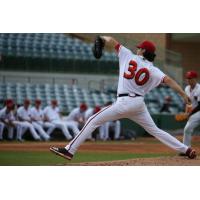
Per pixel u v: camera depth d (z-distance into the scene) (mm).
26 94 64688
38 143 48000
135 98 26594
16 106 56062
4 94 63750
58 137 55250
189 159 30391
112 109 26578
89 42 76375
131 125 59750
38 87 66438
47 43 73812
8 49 70000
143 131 60406
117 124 56375
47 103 64062
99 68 72000
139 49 27359
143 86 26688
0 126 51438
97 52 26984
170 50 79812
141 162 29234
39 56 70062
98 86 71625
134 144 48312
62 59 70812
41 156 34312
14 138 53594
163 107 64500
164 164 28141
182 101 69125
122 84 26750
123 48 26906
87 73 71562
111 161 30469
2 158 32906
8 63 68562
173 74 74125
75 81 71000
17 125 51656
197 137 59594
